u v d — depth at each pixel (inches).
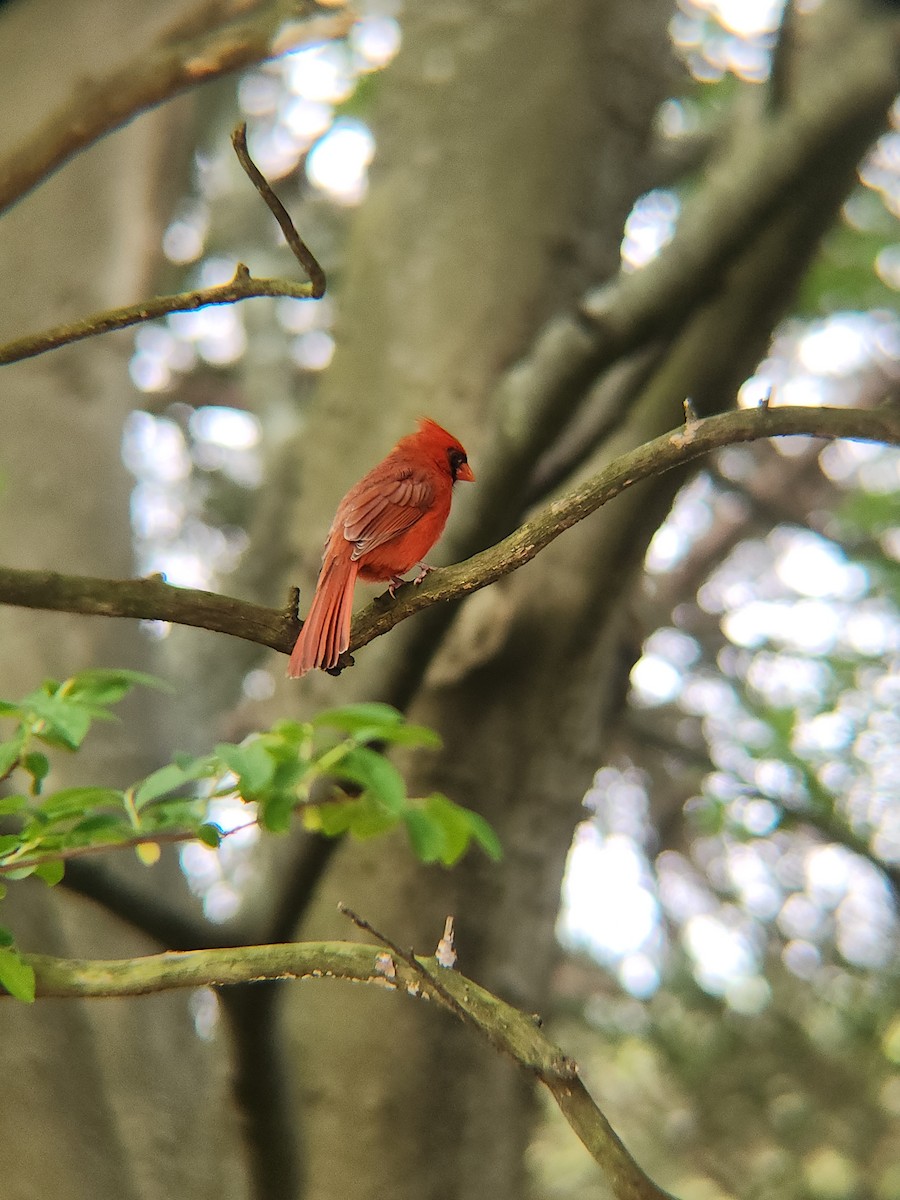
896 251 685.3
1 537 427.8
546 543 250.4
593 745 454.9
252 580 577.9
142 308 246.4
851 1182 730.8
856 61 397.7
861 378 855.1
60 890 325.1
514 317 480.4
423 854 238.8
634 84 511.5
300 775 229.8
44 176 322.7
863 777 633.6
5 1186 341.1
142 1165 368.2
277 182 761.6
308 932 424.2
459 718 428.8
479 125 502.3
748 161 380.5
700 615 847.7
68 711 221.3
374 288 496.1
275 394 652.1
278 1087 321.4
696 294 370.6
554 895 447.8
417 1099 414.0
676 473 423.5
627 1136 792.9
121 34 422.0
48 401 451.8
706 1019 771.4
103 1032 383.2
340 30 349.7
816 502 871.1
